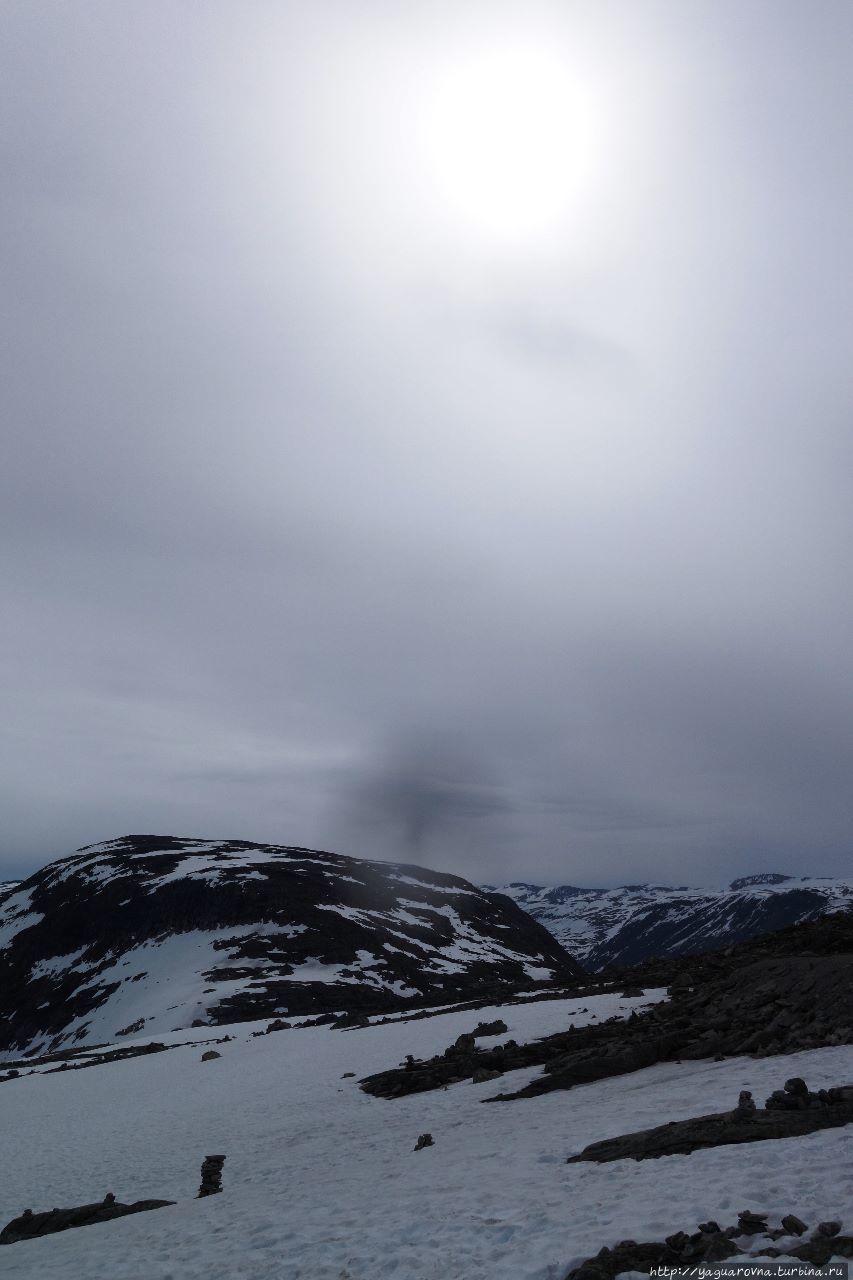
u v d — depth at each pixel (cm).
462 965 14538
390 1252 1501
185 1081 5566
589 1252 1267
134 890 17575
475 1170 2067
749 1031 3178
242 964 12950
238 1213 2223
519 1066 3797
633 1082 2938
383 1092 3966
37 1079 6819
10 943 17550
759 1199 1356
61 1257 2139
